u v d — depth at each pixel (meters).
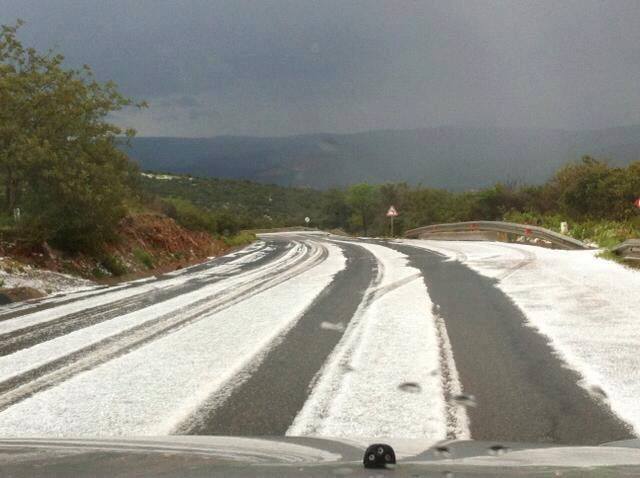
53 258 15.15
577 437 3.82
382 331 7.35
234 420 4.23
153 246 22.83
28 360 6.15
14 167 14.83
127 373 5.57
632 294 9.72
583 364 5.64
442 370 5.51
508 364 5.69
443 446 2.55
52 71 15.53
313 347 6.55
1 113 14.60
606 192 31.28
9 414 4.42
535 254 18.19
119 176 17.56
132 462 1.96
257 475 1.72
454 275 13.23
